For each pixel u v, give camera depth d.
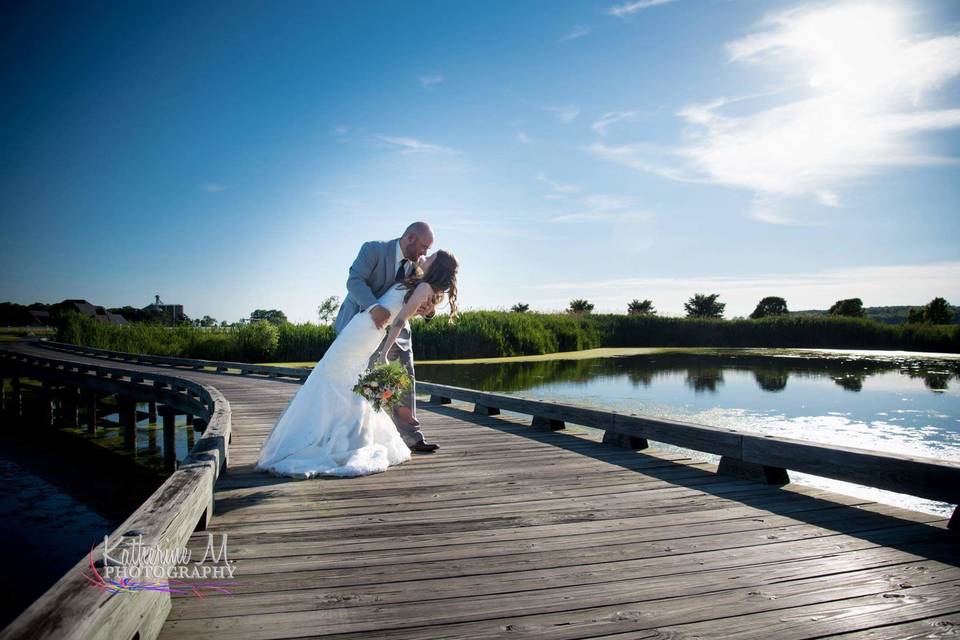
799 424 8.40
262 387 11.65
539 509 3.36
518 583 2.35
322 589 2.29
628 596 2.23
